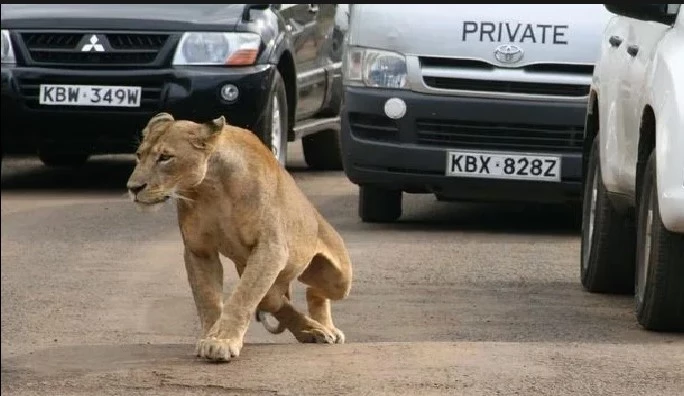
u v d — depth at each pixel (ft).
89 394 27.35
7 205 55.77
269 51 56.49
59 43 56.34
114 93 55.83
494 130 49.98
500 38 49.78
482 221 53.52
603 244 38.68
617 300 38.73
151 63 55.77
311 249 30.71
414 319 36.11
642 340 32.58
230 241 29.45
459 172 50.01
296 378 27.89
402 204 57.72
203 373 28.40
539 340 33.19
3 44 56.59
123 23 55.98
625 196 36.83
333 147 67.10
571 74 49.55
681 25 33.06
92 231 50.14
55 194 58.75
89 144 57.06
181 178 28.25
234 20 56.24
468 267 43.70
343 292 32.09
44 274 42.93
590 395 26.68
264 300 30.76
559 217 54.80
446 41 50.01
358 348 30.53
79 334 35.12
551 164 49.75
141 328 35.91
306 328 31.58
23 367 29.68
